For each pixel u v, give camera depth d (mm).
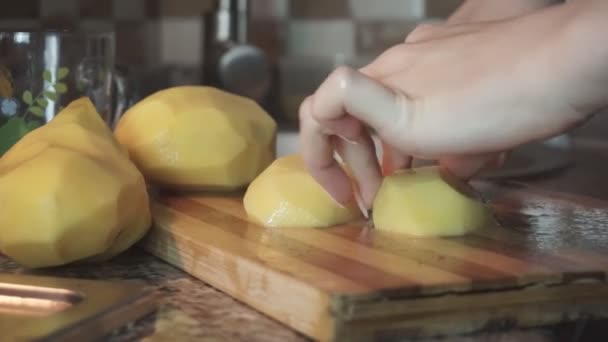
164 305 497
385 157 612
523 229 593
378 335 452
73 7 1231
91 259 564
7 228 533
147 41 1296
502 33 514
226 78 1105
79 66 687
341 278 468
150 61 1299
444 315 464
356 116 511
